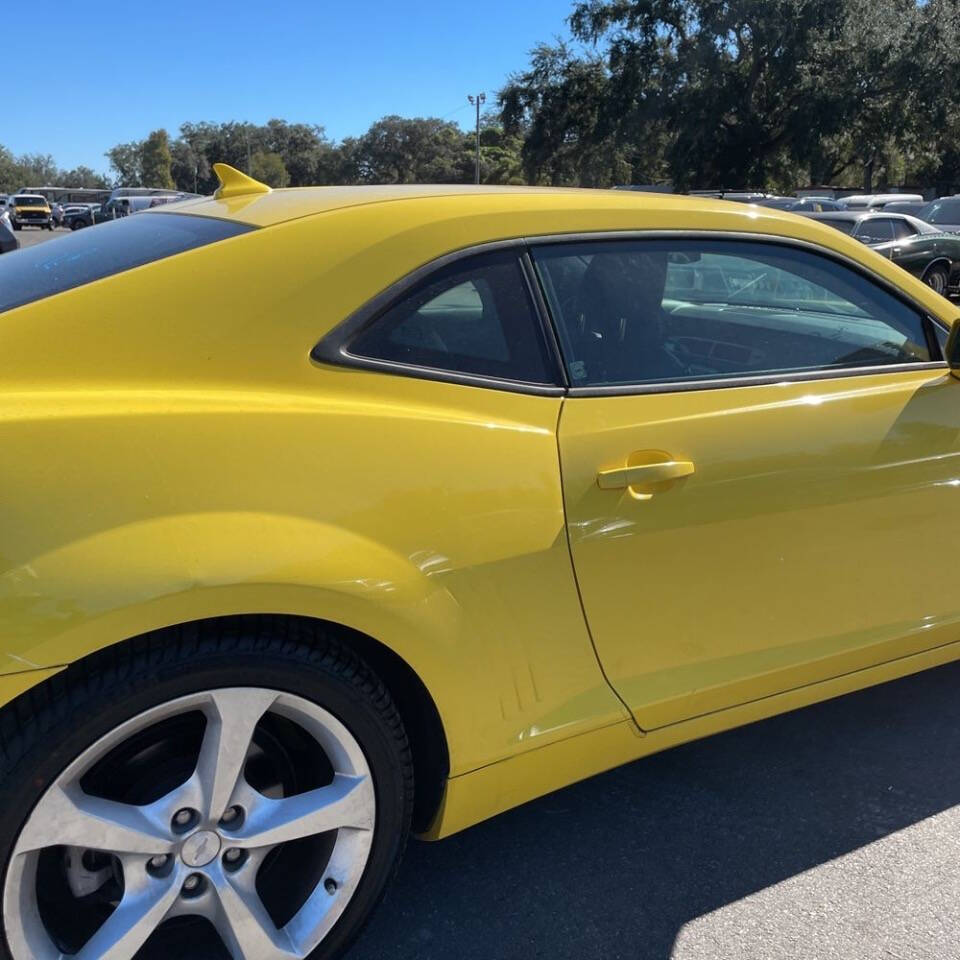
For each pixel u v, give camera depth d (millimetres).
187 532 1557
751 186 32656
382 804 1803
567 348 2090
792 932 2123
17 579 1443
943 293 15539
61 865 1669
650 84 32969
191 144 101625
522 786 2025
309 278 1839
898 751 2859
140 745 1662
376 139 93938
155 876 1659
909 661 2611
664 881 2281
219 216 2111
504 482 1876
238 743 1646
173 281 1771
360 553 1693
